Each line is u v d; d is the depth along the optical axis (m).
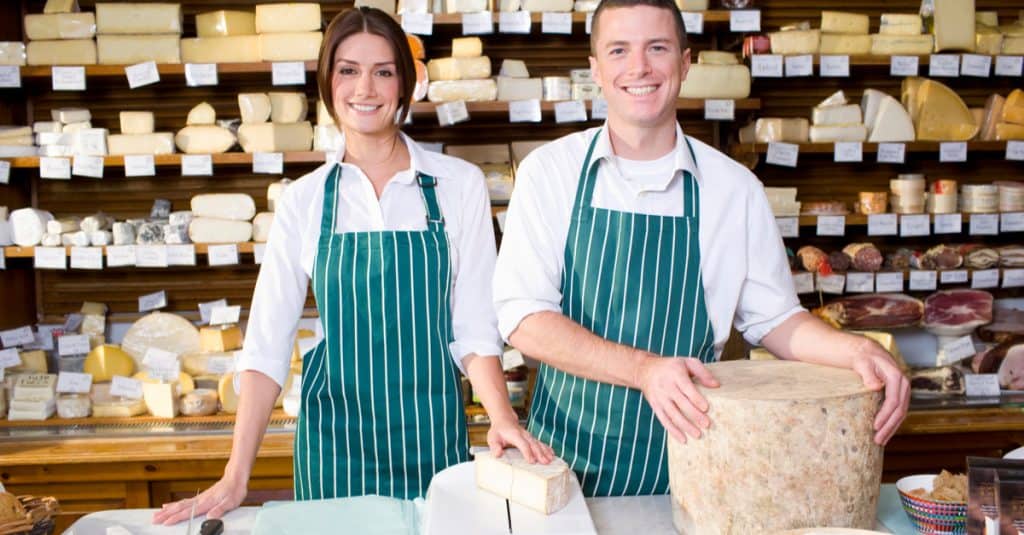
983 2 3.58
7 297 3.32
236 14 3.14
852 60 3.17
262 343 1.86
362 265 1.88
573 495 1.38
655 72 1.51
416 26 3.08
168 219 3.24
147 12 3.11
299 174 3.51
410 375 1.90
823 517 1.19
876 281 3.23
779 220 3.19
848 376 1.32
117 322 3.47
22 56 3.13
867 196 3.27
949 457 3.03
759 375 1.33
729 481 1.20
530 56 3.52
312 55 3.10
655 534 1.35
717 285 1.66
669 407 1.26
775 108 3.58
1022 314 3.42
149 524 1.46
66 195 3.52
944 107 3.26
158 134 3.14
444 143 3.50
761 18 3.55
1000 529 1.16
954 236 3.62
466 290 1.94
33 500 1.41
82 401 3.07
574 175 1.66
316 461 1.91
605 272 1.63
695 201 1.63
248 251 3.12
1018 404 3.09
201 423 3.02
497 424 1.60
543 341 1.52
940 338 3.35
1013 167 3.65
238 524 1.48
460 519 1.30
